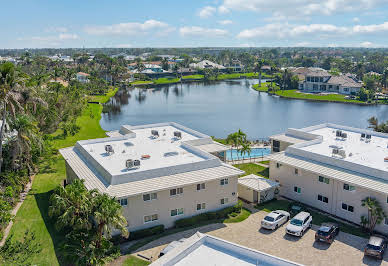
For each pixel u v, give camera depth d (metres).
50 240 37.22
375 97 168.88
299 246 36.62
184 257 26.86
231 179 44.44
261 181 49.62
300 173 48.00
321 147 52.88
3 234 37.22
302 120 124.00
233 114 136.75
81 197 32.53
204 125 116.94
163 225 40.28
